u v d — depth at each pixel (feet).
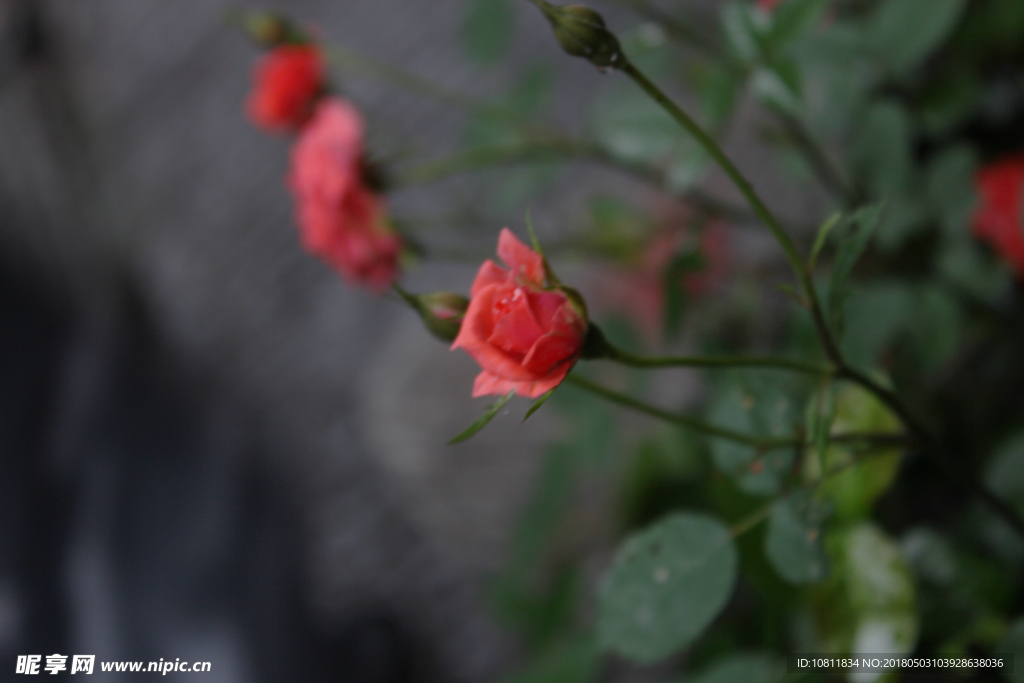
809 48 2.97
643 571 2.69
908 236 3.07
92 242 10.53
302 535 7.63
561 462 3.57
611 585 2.69
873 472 2.78
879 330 2.97
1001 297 3.09
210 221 10.03
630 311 3.43
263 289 9.36
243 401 8.75
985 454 3.09
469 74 8.27
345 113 3.14
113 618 7.29
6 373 8.93
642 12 3.05
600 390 2.70
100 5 11.63
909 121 3.04
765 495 2.72
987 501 2.72
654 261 3.38
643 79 2.62
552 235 4.44
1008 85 3.14
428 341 8.09
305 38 3.33
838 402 2.82
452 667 6.70
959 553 2.88
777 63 2.93
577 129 6.28
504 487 6.96
